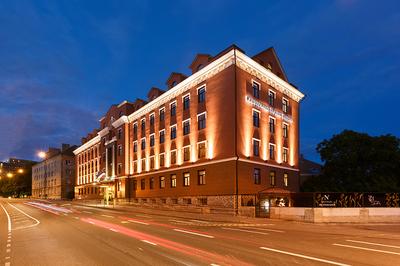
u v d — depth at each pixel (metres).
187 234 16.17
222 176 32.38
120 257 10.60
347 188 37.88
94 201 62.00
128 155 53.78
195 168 36.25
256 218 26.08
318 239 14.52
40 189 112.06
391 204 26.92
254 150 34.22
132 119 53.75
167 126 42.56
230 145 31.86
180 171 38.97
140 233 16.73
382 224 22.25
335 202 25.38
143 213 34.88
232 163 31.44
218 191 32.59
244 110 33.00
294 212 24.17
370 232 17.73
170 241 13.80
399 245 12.97
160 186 43.56
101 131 63.84
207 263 9.53
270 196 27.45
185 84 39.22
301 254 10.82
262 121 35.94
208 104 35.25
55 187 98.38
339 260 9.94
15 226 22.05
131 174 52.22
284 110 41.22
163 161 43.69
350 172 39.56
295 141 42.53
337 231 18.05
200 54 37.97
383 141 38.75
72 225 21.69
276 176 37.22
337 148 40.97
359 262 9.69
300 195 27.36
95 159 69.25
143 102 51.91
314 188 40.28
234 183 30.95
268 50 40.22
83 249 12.30
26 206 54.56
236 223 22.94
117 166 56.31
